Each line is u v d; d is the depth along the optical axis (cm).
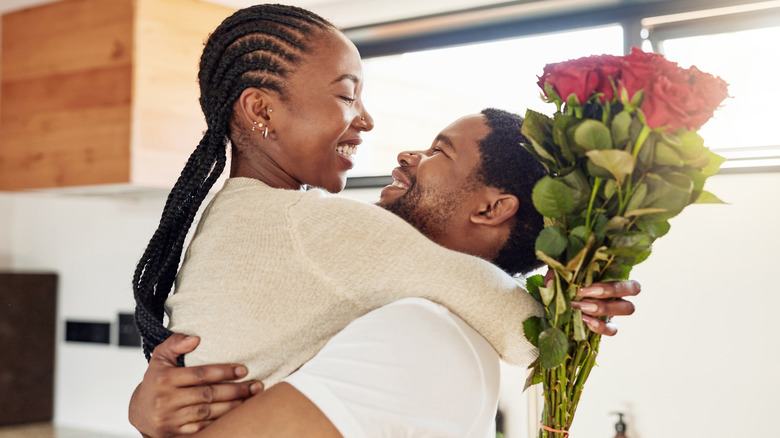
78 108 248
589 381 219
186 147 246
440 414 77
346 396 74
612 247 83
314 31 93
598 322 86
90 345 317
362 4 256
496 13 238
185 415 79
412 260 83
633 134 80
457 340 79
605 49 228
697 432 205
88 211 321
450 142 105
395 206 106
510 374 228
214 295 84
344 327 84
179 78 244
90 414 315
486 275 85
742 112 208
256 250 83
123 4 236
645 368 212
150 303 97
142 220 306
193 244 90
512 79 244
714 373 204
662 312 211
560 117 84
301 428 73
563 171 85
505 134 103
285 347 83
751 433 199
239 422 74
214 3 251
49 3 257
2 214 340
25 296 316
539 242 84
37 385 319
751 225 202
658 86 77
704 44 215
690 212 209
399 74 264
